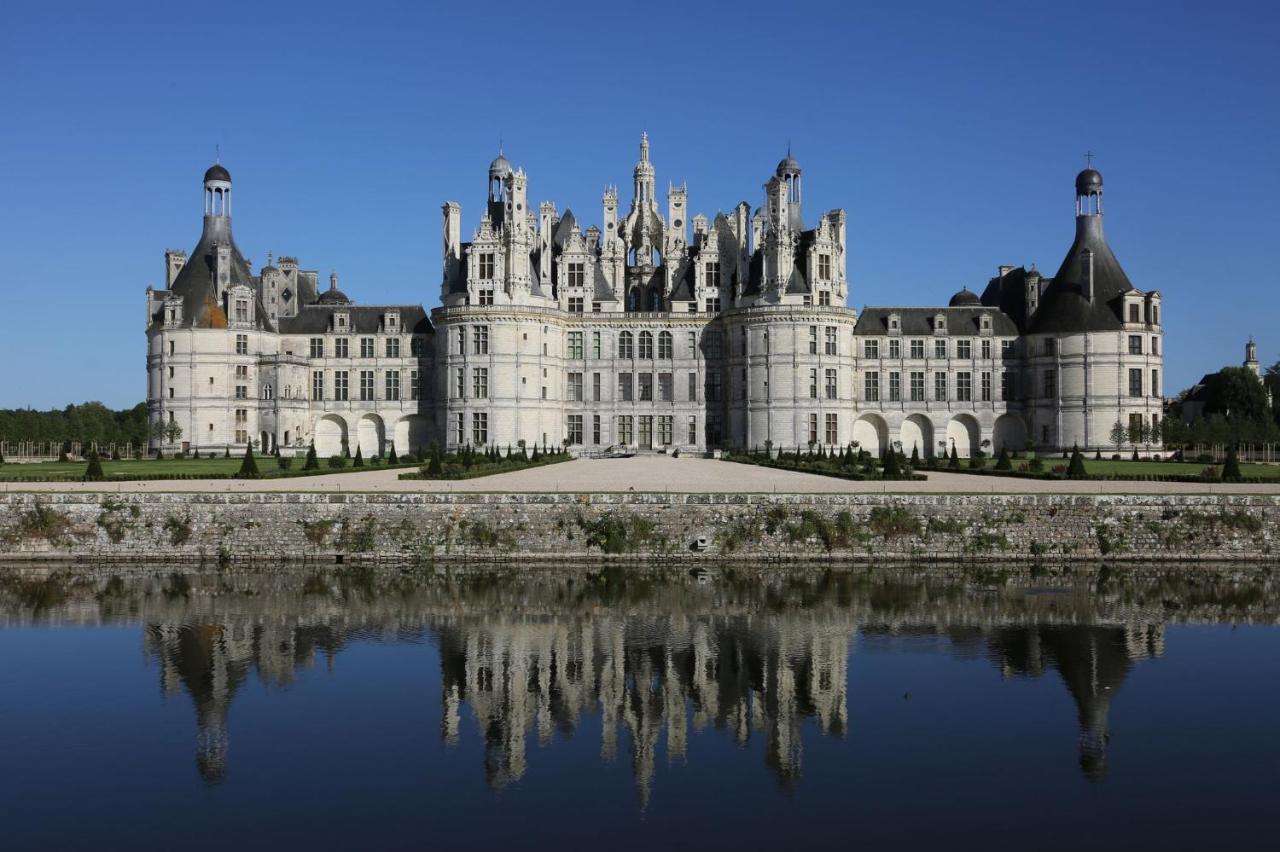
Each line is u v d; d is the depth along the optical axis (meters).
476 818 28.86
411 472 94.44
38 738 34.91
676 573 63.22
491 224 141.25
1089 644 46.47
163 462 117.69
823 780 31.33
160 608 54.03
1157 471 95.50
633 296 157.00
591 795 30.39
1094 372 138.38
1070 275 143.38
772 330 137.12
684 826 28.36
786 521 66.44
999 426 147.62
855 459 113.12
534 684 41.00
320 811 29.30
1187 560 66.00
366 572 63.69
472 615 52.22
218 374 142.12
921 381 147.62
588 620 51.06
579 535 66.44
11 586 59.72
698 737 35.09
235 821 28.64
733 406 142.88
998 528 66.62
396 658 44.56
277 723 36.44
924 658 44.22
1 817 28.89
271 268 153.75
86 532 67.44
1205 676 41.59
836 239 144.12
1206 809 29.19
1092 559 66.12
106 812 29.19
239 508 67.44
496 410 137.00
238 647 46.31
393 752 33.75
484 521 66.75
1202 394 199.12
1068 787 30.67
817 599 55.78
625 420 147.75
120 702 38.69
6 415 153.88
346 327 150.62
